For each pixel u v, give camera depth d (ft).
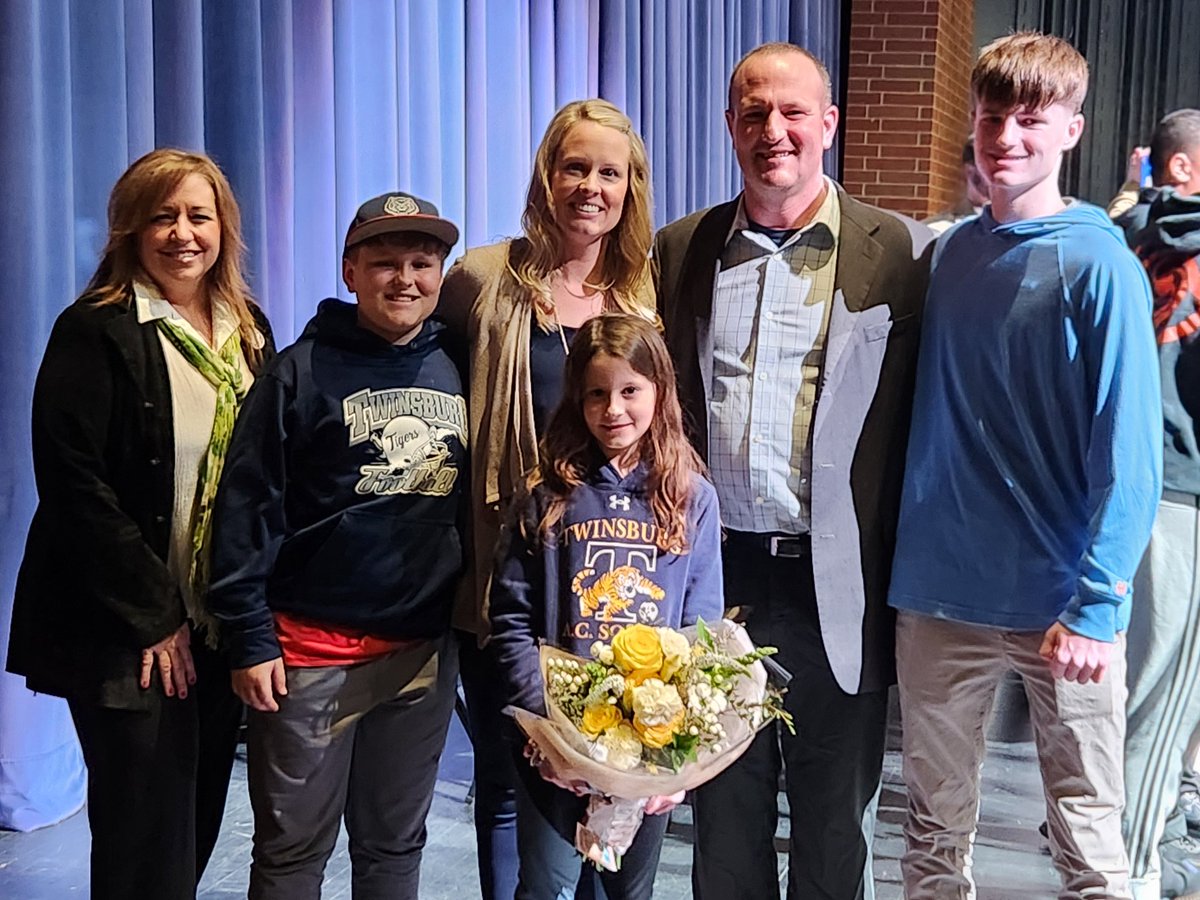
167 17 8.70
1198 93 22.80
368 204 5.89
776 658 6.41
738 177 19.36
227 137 9.18
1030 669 6.10
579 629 5.71
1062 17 23.16
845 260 6.25
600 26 14.38
